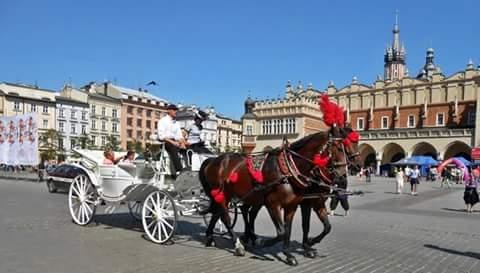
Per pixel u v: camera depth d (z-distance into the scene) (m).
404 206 21.28
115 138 84.56
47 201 18.06
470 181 19.36
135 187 9.83
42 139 70.06
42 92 80.06
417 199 26.17
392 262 8.27
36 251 8.19
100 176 10.91
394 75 124.62
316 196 7.83
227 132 127.25
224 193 8.80
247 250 8.81
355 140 7.54
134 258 7.80
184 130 11.09
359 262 8.15
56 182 23.08
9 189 25.00
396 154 75.19
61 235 9.91
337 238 10.77
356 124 80.88
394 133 71.75
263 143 82.75
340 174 7.49
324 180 7.72
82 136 80.69
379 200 24.67
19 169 54.47
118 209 15.02
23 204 16.62
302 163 7.73
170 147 9.69
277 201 7.82
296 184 7.67
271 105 82.62
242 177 8.41
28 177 40.12
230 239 9.97
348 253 8.93
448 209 20.31
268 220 13.76
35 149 32.16
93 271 6.84
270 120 82.62
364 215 16.48
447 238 11.48
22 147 32.97
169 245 9.09
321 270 7.42
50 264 7.22
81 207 11.45
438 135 67.00
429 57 111.44
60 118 80.56
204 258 7.98
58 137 72.62
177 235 10.31
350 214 16.72
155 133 10.22
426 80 73.44
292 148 7.96
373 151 74.81
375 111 78.62
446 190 36.72
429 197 28.11
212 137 97.25
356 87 81.31
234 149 97.81
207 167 9.23
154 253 8.27
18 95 74.94
